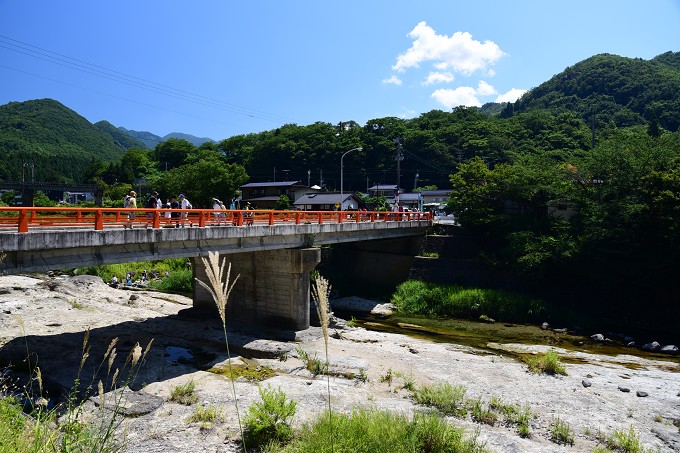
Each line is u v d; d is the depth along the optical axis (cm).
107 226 1733
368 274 3900
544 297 3192
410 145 8488
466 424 1242
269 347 1962
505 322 2931
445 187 8031
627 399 1529
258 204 6550
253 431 1035
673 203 2627
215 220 2025
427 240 3894
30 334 1992
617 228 2862
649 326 2784
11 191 8088
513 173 3634
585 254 2947
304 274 2370
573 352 2212
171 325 2289
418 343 2252
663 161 2834
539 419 1324
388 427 955
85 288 3103
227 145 10781
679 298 2730
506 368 1844
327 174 8869
